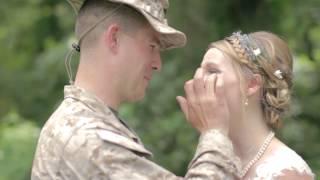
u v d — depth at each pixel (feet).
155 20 11.43
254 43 12.23
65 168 10.93
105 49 11.47
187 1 26.84
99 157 10.82
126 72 11.53
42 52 37.63
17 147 32.01
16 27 37.29
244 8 27.32
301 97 28.81
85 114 11.17
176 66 27.40
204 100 11.62
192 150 26.55
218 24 27.17
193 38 26.94
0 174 31.09
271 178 11.94
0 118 37.70
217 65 12.09
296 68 29.43
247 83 12.14
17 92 36.04
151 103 27.37
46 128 11.35
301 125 27.55
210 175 10.86
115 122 11.25
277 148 12.24
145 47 11.59
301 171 11.96
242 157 12.30
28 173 31.27
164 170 10.98
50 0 36.65
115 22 11.46
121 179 10.78
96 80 11.51
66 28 36.35
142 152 11.05
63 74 34.22
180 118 26.99
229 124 12.12
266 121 12.34
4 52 37.58
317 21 29.30
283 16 28.30
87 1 11.66
